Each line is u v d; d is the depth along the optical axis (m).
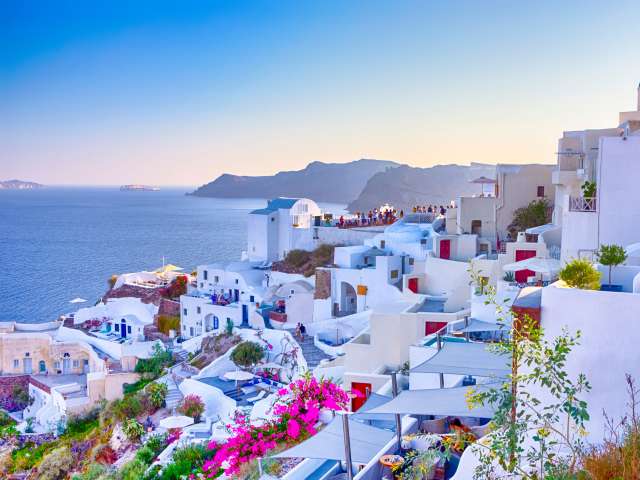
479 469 12.23
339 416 20.42
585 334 12.77
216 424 42.03
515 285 34.19
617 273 17.36
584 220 32.19
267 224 81.94
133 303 78.19
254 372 53.19
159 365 62.72
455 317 37.81
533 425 13.36
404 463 15.70
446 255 57.84
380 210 90.50
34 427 58.44
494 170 65.88
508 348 12.46
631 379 12.12
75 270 183.00
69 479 43.53
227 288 75.19
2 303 134.50
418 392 17.48
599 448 11.95
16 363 72.19
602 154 31.28
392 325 38.72
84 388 64.38
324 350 54.19
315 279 64.75
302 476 19.91
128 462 37.47
